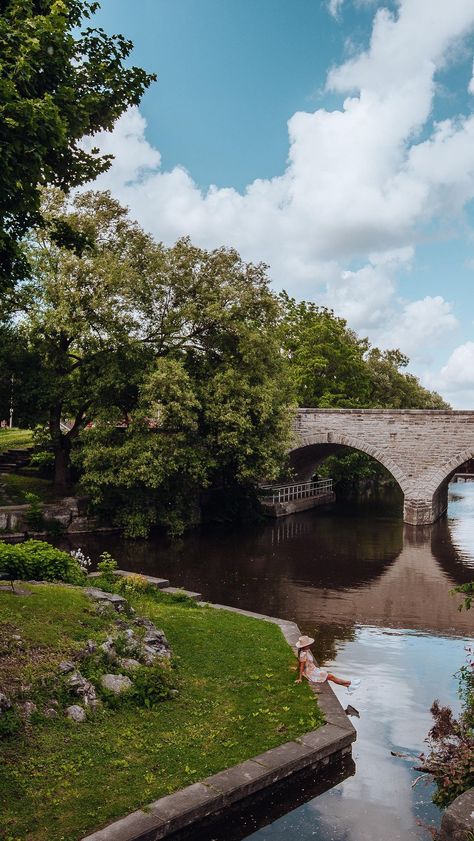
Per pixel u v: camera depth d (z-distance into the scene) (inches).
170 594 601.6
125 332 1007.6
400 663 513.3
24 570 500.4
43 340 1026.7
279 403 1210.0
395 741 365.7
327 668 496.4
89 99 402.0
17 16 345.4
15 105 299.7
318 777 318.3
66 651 359.9
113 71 442.3
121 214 1047.0
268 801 292.5
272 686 391.5
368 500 1894.7
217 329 1119.0
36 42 313.4
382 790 309.6
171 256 1088.2
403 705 422.6
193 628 495.5
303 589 770.8
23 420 1063.6
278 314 1155.3
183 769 289.3
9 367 1019.9
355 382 1908.2
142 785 274.5
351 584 806.5
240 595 728.3
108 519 1109.7
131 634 405.7
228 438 1061.1
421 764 332.5
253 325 1144.2
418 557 1008.2
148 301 1062.4
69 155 445.4
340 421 1425.9
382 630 609.9
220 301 1089.4
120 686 349.7
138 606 538.3
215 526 1263.5
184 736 319.6
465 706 375.6
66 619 397.1
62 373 1066.1
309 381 1801.2
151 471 995.9
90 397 1032.2
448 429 1338.6
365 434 1405.0
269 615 649.0
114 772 282.4
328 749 322.3
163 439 1015.6
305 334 1870.1
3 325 1027.3
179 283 1084.5
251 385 1121.4
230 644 465.1
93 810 254.7
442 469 1343.5
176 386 987.9
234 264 1142.3
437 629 617.9
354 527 1317.7
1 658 337.7
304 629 608.4
